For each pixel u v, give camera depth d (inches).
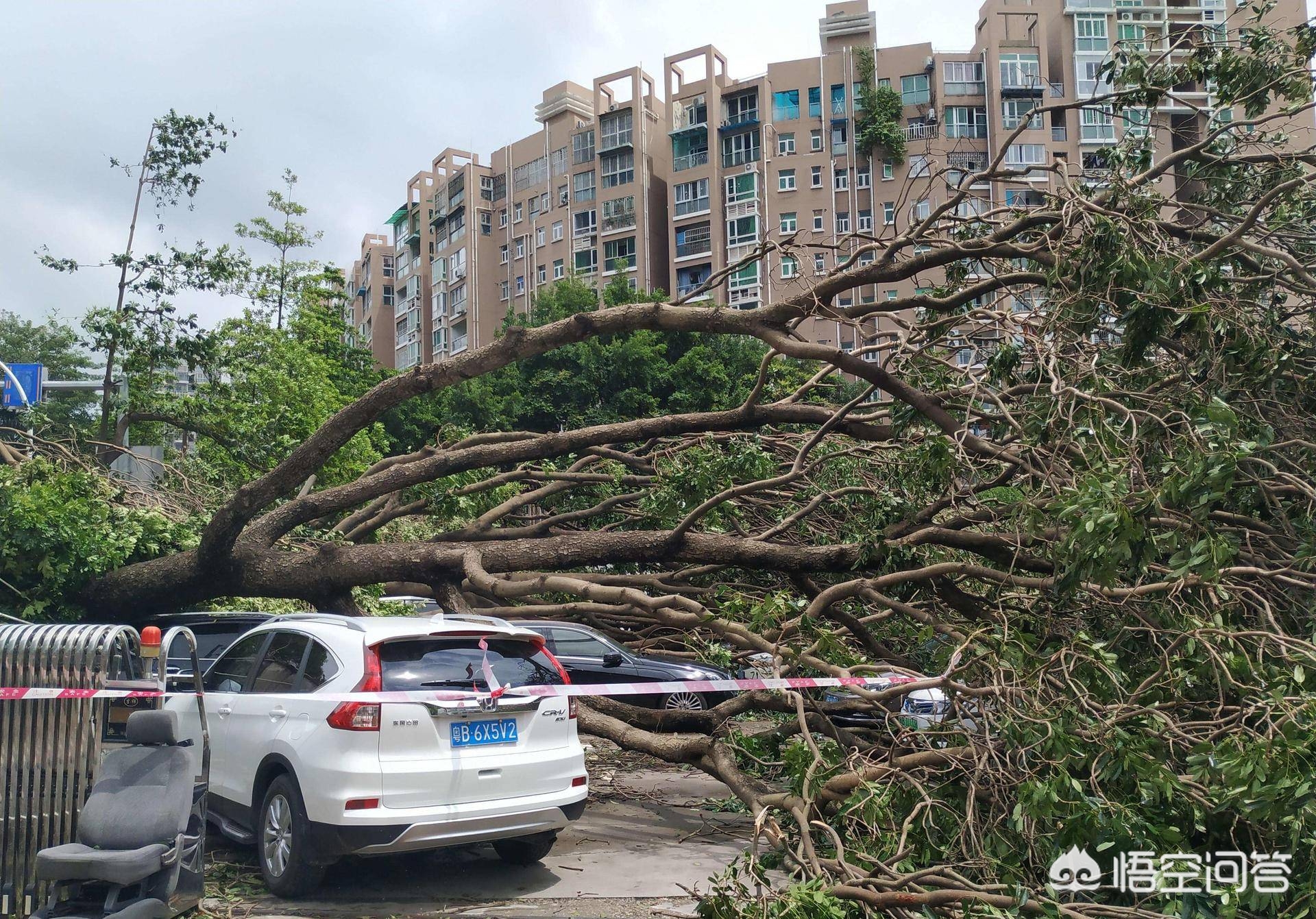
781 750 278.8
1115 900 164.1
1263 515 251.9
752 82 1804.9
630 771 373.7
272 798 219.9
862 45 1732.3
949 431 288.5
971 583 318.7
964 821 183.9
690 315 326.3
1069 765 184.7
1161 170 286.0
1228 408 195.9
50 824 185.5
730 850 260.7
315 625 239.5
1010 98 1531.7
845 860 173.2
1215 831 170.9
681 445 425.1
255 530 374.3
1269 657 204.5
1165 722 187.5
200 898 197.5
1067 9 1512.1
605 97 2158.0
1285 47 289.3
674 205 1925.4
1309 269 266.7
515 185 2303.2
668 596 291.1
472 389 1206.3
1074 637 212.5
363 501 381.4
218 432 614.9
